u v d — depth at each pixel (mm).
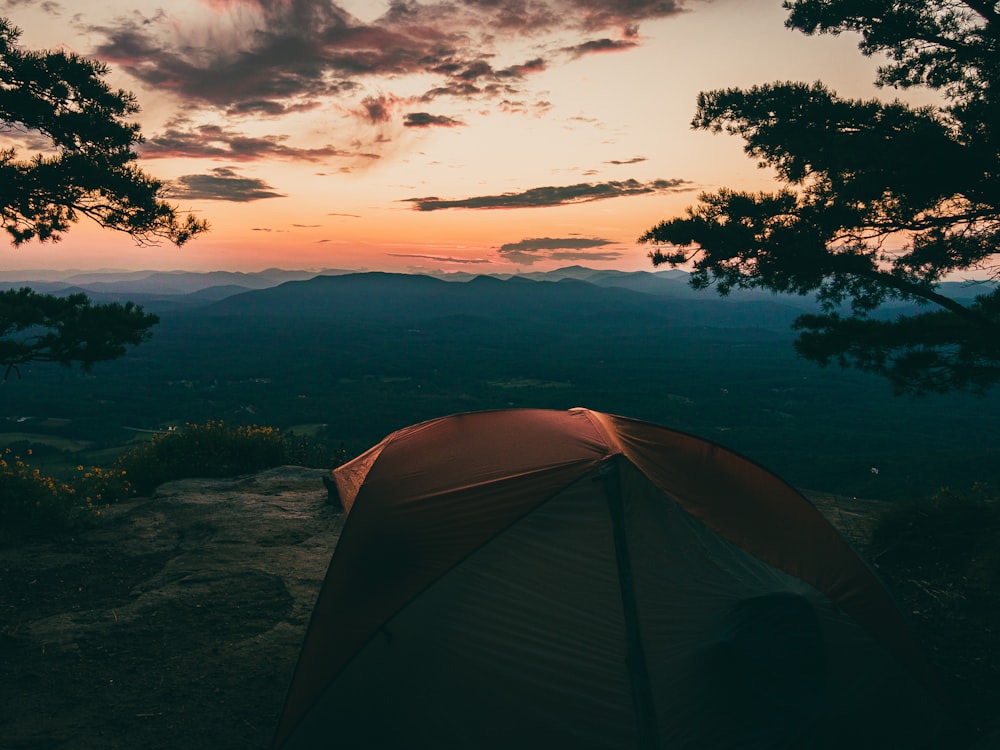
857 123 6926
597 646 2961
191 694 3486
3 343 7301
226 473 9328
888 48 7309
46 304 7863
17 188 7352
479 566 3150
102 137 7871
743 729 2818
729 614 3078
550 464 3479
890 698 3035
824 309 7484
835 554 3391
